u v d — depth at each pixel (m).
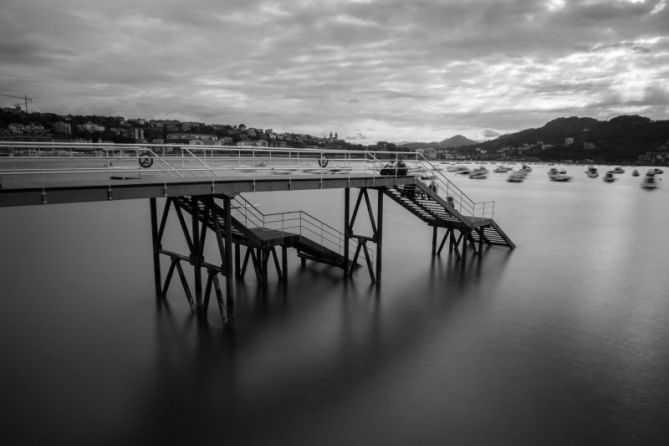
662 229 46.47
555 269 28.66
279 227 42.59
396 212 57.22
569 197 84.38
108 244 35.09
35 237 38.09
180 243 35.62
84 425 11.92
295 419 12.33
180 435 11.62
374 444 11.36
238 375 14.58
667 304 22.08
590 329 18.75
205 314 19.48
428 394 13.62
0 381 13.99
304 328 18.34
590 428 12.12
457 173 180.25
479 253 31.98
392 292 23.14
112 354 15.87
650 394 13.83
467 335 17.95
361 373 14.83
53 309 20.09
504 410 12.86
